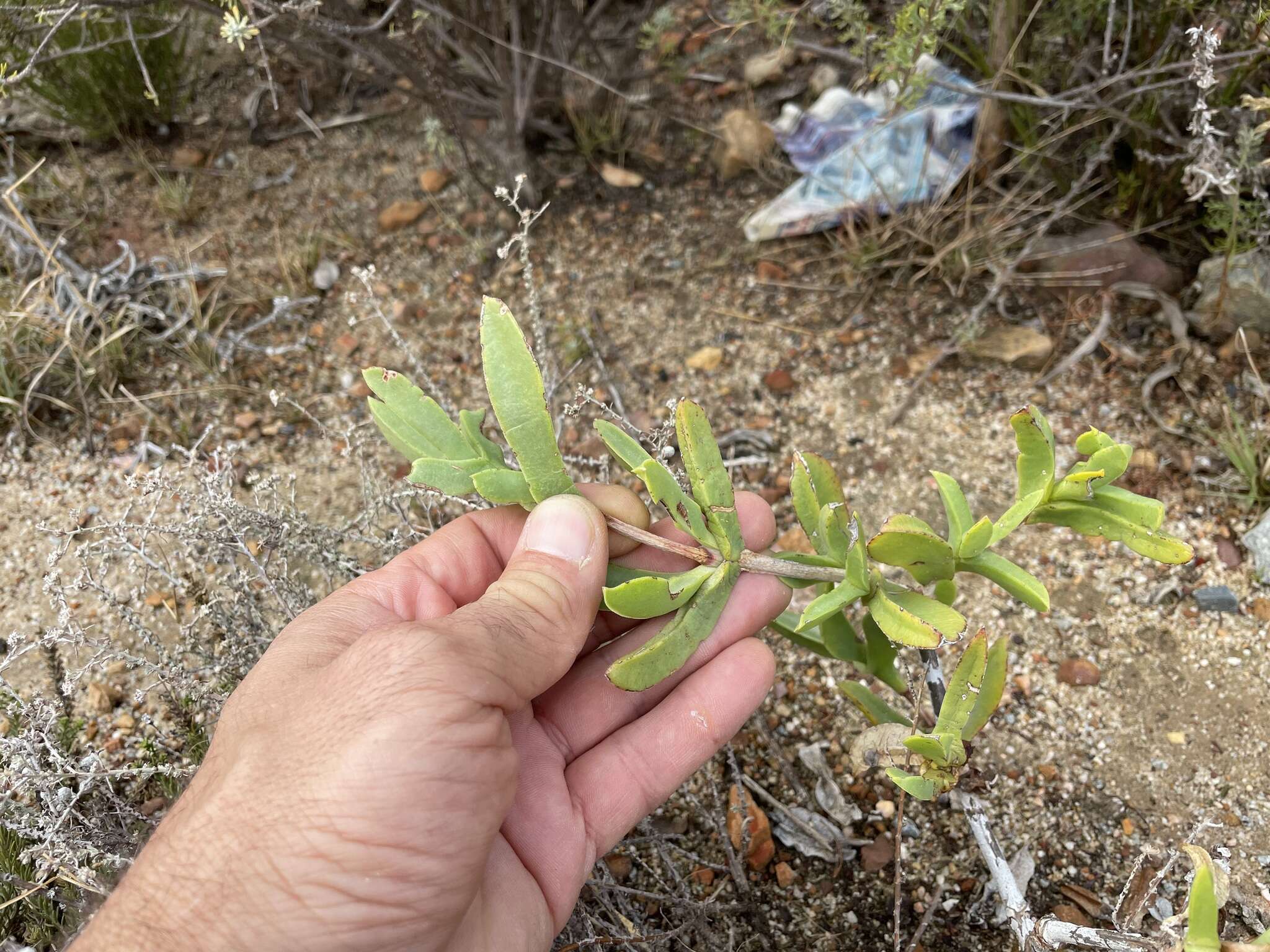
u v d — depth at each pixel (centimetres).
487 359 110
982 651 106
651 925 155
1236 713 170
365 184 281
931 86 242
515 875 115
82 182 275
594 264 257
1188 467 200
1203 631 181
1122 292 228
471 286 255
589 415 226
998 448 211
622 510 122
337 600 122
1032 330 225
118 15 251
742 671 129
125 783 166
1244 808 159
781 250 254
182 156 288
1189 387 212
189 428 226
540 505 113
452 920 97
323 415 231
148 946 87
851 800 167
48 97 267
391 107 303
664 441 154
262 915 88
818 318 240
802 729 177
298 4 183
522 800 121
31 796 157
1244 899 109
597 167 278
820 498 126
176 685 149
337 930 90
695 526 119
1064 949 147
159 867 91
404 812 89
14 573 204
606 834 127
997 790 166
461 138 244
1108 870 156
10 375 228
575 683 132
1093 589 189
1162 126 222
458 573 131
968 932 152
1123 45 227
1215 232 229
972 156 234
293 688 103
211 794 94
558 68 266
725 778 171
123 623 194
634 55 299
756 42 301
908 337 233
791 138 267
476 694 94
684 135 286
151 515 155
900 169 248
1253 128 194
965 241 226
